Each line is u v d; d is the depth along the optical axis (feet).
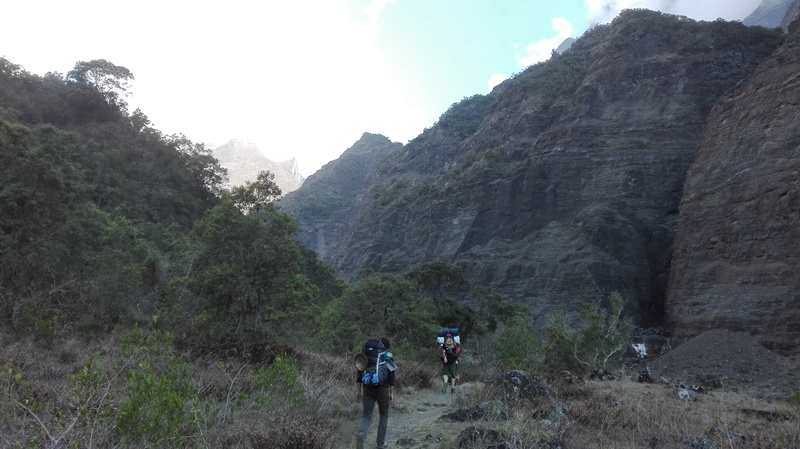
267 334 47.11
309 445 20.83
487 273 278.67
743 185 192.85
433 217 361.10
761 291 163.63
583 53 474.08
